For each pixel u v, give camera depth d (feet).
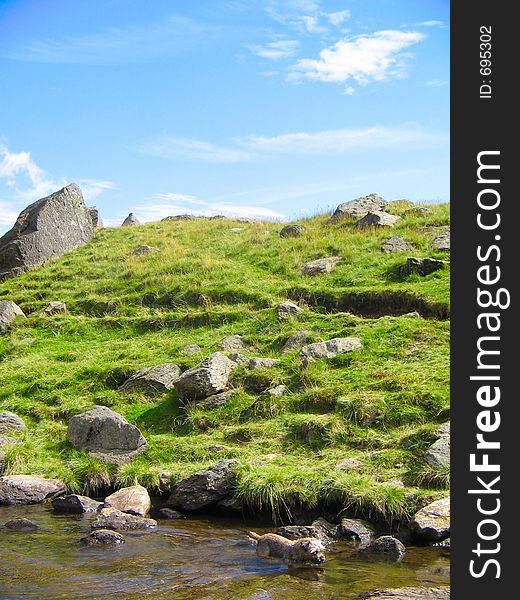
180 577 35.65
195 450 56.54
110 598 32.60
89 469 53.98
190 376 65.31
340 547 40.91
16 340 87.71
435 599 31.63
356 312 81.76
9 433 62.85
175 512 47.93
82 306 96.78
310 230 113.60
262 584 34.58
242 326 81.25
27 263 115.14
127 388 70.18
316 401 60.70
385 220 110.11
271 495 46.37
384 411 56.44
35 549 40.29
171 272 102.01
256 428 59.06
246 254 107.65
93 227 136.77
